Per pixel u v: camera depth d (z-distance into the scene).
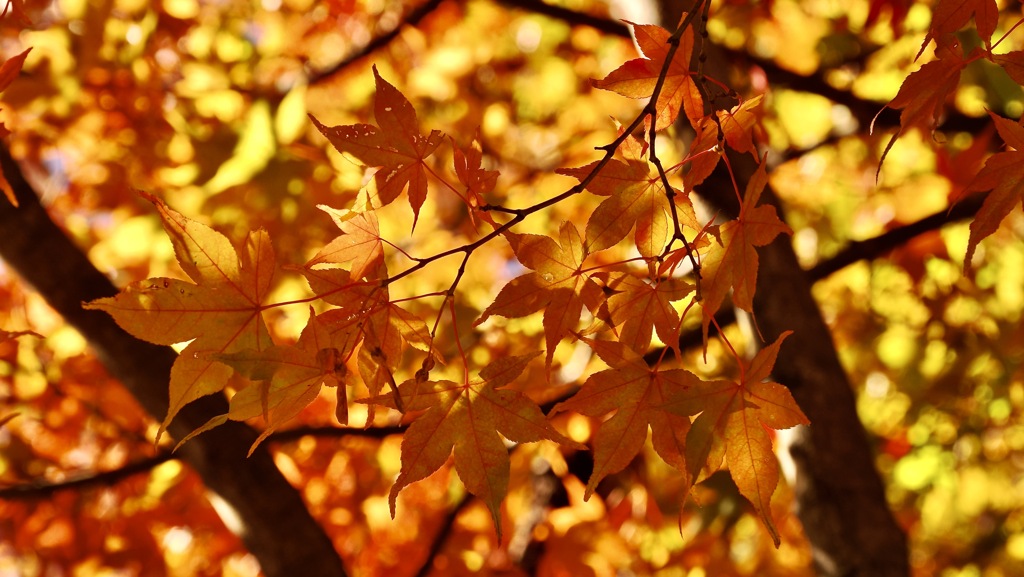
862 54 5.12
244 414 1.12
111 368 3.07
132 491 4.60
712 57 2.75
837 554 2.76
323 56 5.89
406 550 5.17
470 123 5.74
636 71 1.29
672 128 2.61
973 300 5.73
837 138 5.11
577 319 1.27
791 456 2.92
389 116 1.23
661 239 1.33
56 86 4.25
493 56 6.24
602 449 1.19
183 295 1.16
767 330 2.90
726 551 5.26
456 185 5.37
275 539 3.06
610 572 5.06
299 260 4.30
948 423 6.39
